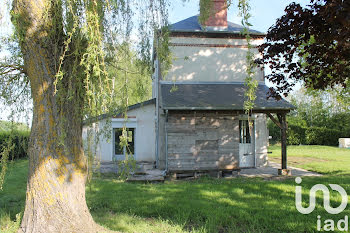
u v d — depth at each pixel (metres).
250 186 7.61
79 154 4.11
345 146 23.80
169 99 10.65
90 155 4.79
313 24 6.04
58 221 3.79
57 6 3.72
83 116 4.14
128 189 7.41
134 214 5.30
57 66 3.84
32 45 3.78
